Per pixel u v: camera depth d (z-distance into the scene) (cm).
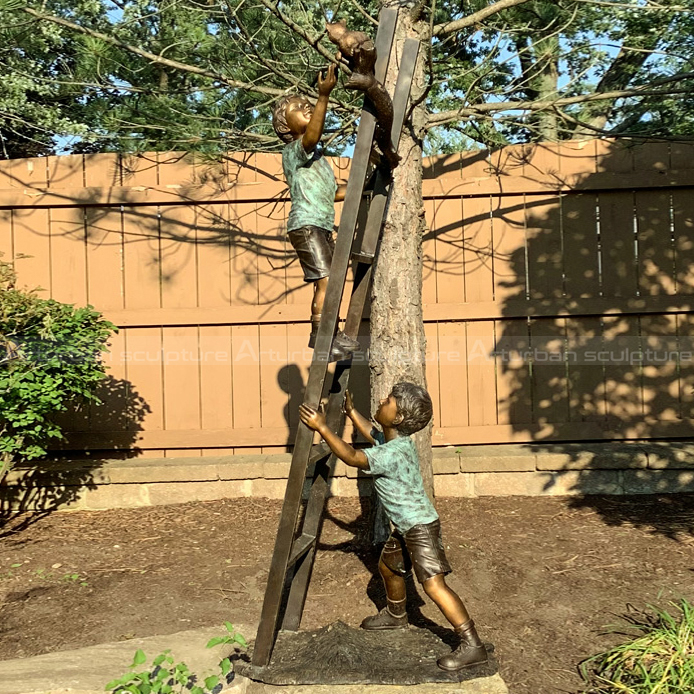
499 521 539
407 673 318
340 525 541
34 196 646
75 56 586
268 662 329
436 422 648
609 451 610
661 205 638
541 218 644
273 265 649
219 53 555
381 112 327
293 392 649
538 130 598
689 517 538
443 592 329
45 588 443
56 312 545
